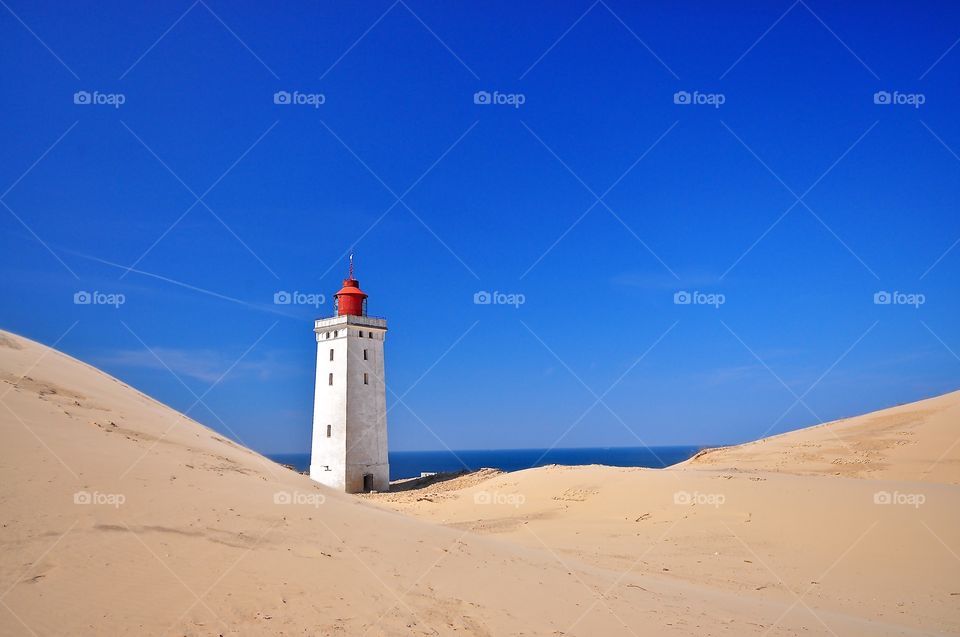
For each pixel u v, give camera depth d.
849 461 43.56
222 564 11.37
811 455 46.53
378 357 58.34
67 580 9.68
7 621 8.34
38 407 17.73
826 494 29.20
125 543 11.30
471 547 17.67
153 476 15.29
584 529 30.66
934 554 22.89
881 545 24.12
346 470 54.25
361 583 12.08
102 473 14.36
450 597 12.48
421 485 58.41
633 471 40.16
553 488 39.97
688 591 17.86
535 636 11.18
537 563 17.89
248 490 16.84
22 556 10.07
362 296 58.38
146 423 21.47
